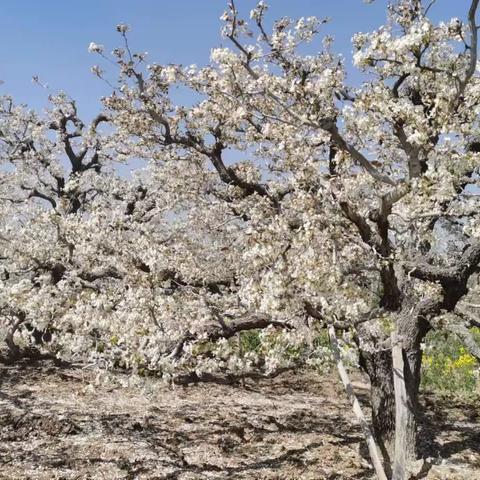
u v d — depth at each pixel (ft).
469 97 27.07
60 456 32.58
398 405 28.07
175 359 29.76
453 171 25.34
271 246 26.37
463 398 56.18
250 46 26.03
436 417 48.34
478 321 36.73
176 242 50.55
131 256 44.57
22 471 29.81
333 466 33.42
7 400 44.42
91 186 68.18
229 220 44.21
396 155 35.01
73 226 46.91
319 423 44.24
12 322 55.98
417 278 33.94
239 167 41.50
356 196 32.24
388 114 24.25
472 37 22.29
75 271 49.24
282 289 25.71
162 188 52.21
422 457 35.22
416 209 28.40
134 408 44.75
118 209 60.49
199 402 48.65
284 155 34.58
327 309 26.73
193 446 36.35
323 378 61.31
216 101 35.17
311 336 29.81
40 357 60.03
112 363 30.19
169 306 30.01
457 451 37.99
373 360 34.01
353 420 45.91
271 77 27.07
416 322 33.71
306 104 25.93
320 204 29.63
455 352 64.28
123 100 42.24
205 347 31.45
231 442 37.68
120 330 29.60
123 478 29.81
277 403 50.65
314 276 25.38
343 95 28.81
